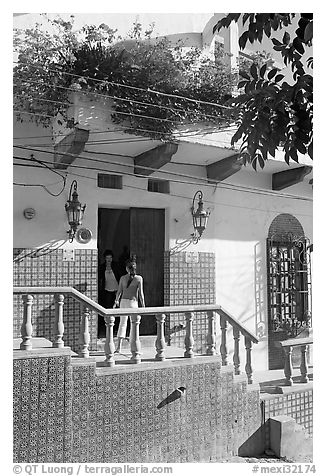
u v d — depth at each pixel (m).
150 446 6.13
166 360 6.48
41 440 5.35
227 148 8.03
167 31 8.48
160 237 9.17
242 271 9.88
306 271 10.85
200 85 7.54
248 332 7.32
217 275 9.53
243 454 6.99
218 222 9.62
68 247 7.94
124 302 7.54
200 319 9.20
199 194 9.38
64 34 7.10
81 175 8.12
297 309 10.73
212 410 6.74
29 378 5.34
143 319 9.00
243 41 4.07
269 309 10.23
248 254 10.01
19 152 7.59
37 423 5.34
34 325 7.54
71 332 7.80
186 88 7.40
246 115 3.66
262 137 3.77
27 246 7.60
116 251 9.30
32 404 5.33
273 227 10.48
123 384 6.02
